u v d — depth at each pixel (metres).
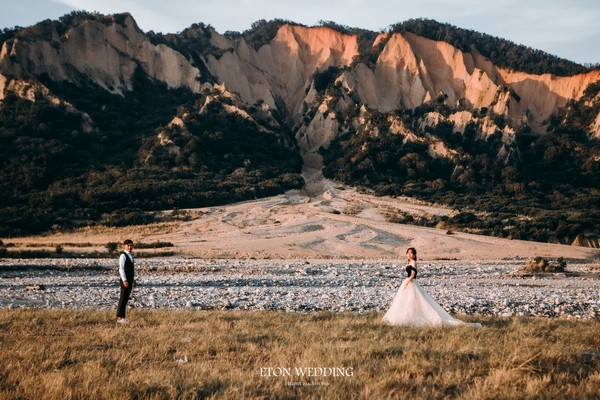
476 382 10.04
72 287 33.28
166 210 92.94
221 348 13.10
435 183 118.81
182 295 28.30
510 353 11.77
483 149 142.12
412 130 143.00
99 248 64.50
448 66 177.00
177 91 154.50
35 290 30.64
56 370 10.70
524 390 9.70
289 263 53.50
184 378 10.23
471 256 66.19
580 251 71.81
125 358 11.73
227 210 93.19
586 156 135.50
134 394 9.42
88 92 141.00
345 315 19.56
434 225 92.06
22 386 9.69
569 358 11.78
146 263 50.38
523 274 44.97
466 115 149.62
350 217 89.38
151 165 114.94
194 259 57.91
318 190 116.12
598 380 10.26
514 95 164.62
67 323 17.03
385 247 70.94
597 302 26.69
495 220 93.06
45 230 80.62
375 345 13.06
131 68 152.75
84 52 146.75
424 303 16.84
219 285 35.62
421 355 12.16
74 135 120.56
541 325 16.58
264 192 107.75
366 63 172.25
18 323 16.56
